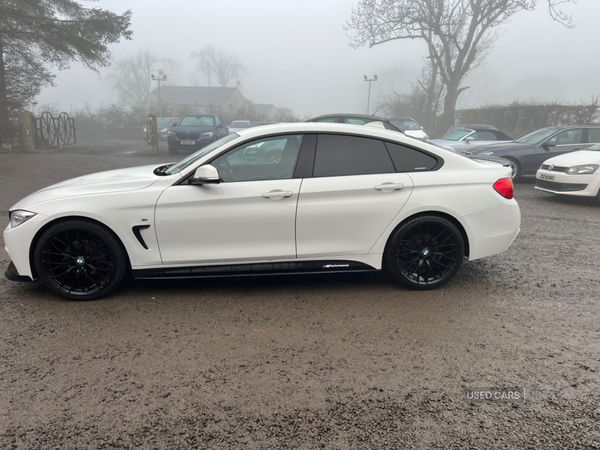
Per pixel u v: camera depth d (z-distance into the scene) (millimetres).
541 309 3689
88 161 15508
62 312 3580
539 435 2201
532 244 5715
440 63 31422
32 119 19188
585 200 9086
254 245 3803
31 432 2203
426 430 2230
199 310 3639
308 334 3238
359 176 3844
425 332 3273
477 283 4285
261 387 2590
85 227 3658
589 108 23844
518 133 25484
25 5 18391
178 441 2150
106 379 2654
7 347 3014
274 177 3801
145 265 3760
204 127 18938
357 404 2434
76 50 21016
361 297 3922
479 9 29219
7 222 6617
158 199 3668
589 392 2551
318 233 3834
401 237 3936
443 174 3949
